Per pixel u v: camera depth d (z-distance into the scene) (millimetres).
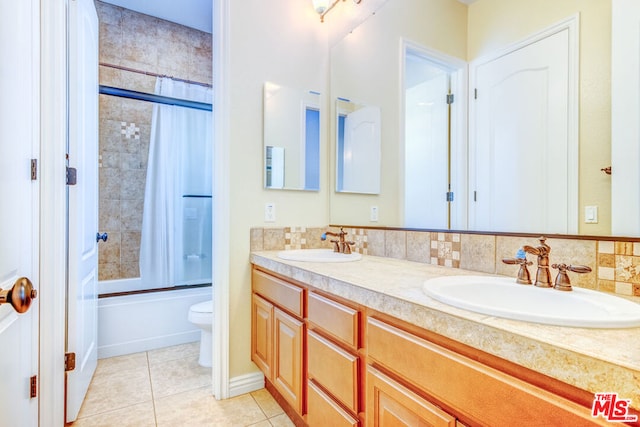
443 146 1485
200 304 2262
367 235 1838
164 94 3023
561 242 1025
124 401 1719
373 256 1761
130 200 3020
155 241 2904
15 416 1055
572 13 1039
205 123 3148
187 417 1591
